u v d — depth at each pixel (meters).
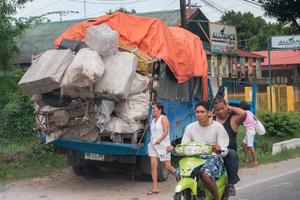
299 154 15.96
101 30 9.83
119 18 11.38
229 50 31.12
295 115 20.16
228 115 7.61
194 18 31.06
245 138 13.99
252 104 16.48
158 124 10.02
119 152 10.30
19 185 11.07
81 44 10.36
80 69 9.31
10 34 14.78
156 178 10.20
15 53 15.83
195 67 12.79
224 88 16.09
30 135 14.70
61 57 9.77
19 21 15.05
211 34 29.69
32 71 9.87
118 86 9.55
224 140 7.12
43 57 10.01
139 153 10.30
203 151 6.87
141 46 11.05
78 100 9.90
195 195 6.70
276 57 43.72
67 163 12.22
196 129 7.25
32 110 14.69
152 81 10.34
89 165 11.73
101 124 9.84
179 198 6.60
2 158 12.97
